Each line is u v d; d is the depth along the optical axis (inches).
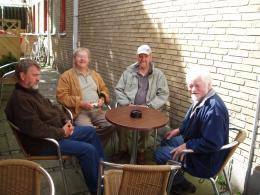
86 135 132.4
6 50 290.2
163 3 188.1
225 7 141.5
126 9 235.1
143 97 164.4
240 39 133.8
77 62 157.0
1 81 225.0
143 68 165.0
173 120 186.4
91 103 157.2
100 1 283.7
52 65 490.6
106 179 90.4
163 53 191.8
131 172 76.4
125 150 156.3
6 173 74.7
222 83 144.9
